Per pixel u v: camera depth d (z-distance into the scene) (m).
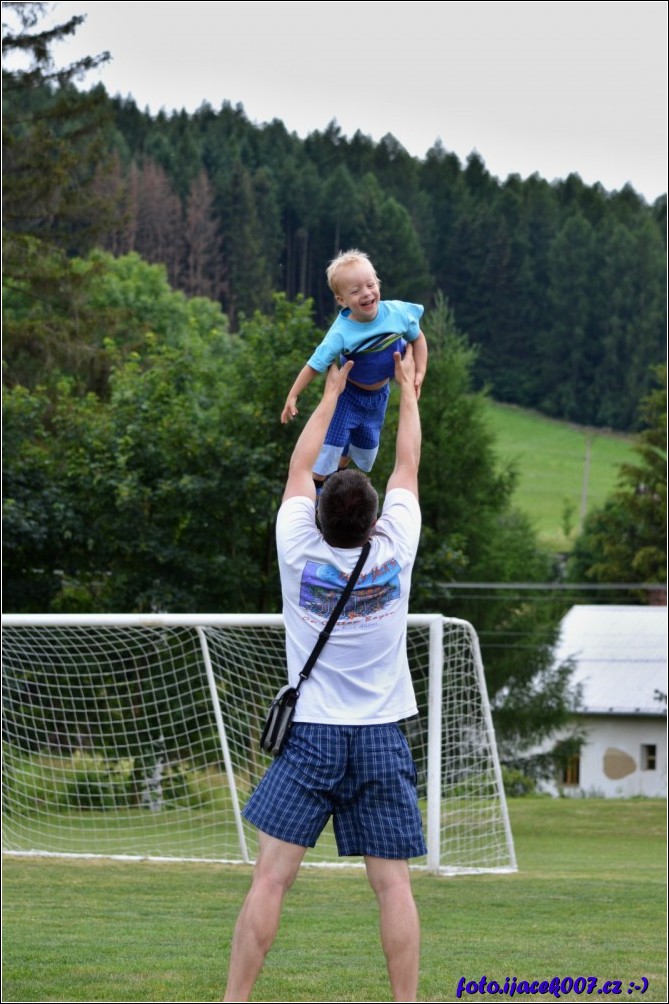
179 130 126.25
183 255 106.44
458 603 38.78
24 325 40.22
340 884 13.25
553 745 45.28
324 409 6.27
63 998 7.18
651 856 19.17
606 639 57.28
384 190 133.00
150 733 21.50
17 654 21.50
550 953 8.87
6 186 40.75
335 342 6.41
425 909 11.16
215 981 7.70
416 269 111.06
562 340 126.62
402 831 5.60
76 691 21.88
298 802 5.56
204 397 32.56
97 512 30.12
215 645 19.39
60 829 18.59
